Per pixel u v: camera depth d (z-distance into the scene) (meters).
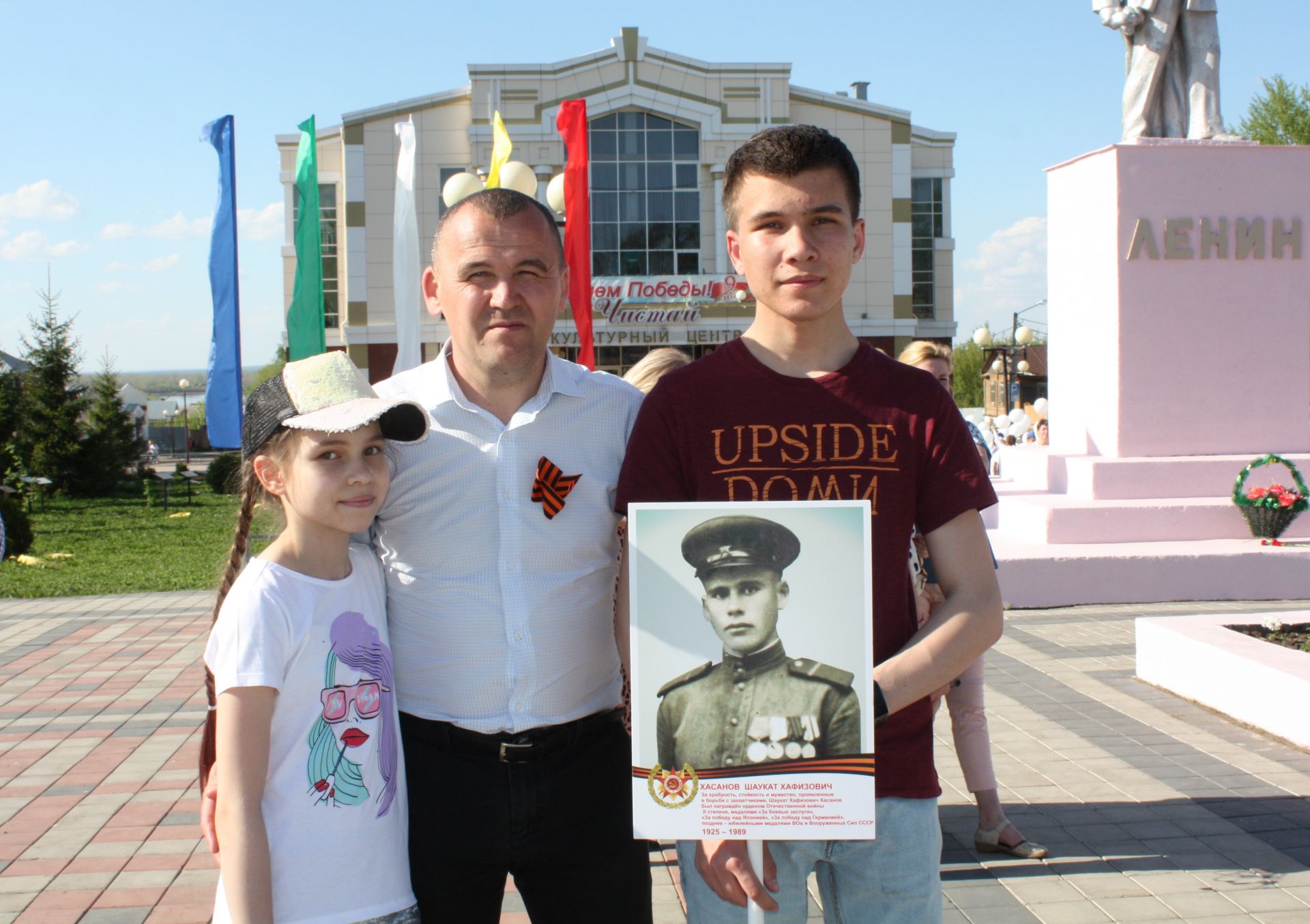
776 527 1.69
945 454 1.90
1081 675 6.07
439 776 2.11
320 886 1.86
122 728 5.54
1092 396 9.50
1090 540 8.48
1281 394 9.20
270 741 1.85
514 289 2.06
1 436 27.00
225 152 8.16
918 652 1.77
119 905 3.50
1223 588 8.09
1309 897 3.34
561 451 2.18
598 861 2.19
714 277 27.27
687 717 1.67
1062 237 9.91
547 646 2.12
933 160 32.28
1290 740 4.81
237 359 8.18
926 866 1.89
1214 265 9.11
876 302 28.47
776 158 1.85
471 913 2.15
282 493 1.97
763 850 1.82
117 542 16.02
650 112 27.53
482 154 26.97
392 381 2.29
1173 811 4.06
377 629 2.04
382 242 27.02
